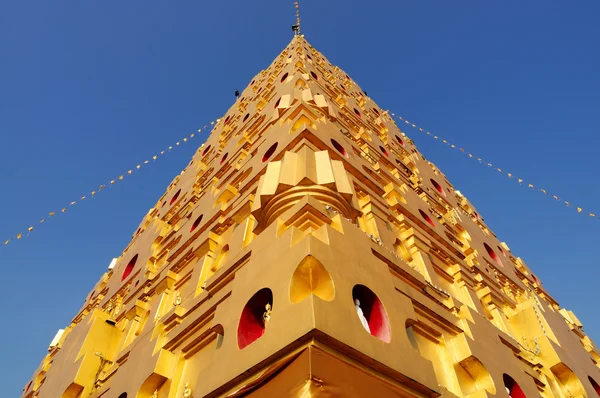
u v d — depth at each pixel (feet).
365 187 53.67
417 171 98.02
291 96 73.72
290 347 23.31
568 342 56.13
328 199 40.11
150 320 50.90
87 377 47.60
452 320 39.99
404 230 53.36
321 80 103.60
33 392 64.69
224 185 69.31
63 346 57.00
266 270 30.71
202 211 65.46
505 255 98.12
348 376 22.74
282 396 21.40
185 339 38.75
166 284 55.21
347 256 30.58
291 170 42.45
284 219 36.68
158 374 35.96
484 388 35.06
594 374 55.06
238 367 25.67
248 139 81.87
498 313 55.06
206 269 49.44
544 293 97.09
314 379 20.95
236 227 50.39
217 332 33.37
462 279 54.54
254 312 30.58
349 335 24.16
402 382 26.45
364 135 82.33
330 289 26.73
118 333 55.26
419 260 49.14
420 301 37.11
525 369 45.21
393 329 28.53
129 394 37.06
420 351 34.32
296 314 24.16
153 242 75.61
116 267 92.94
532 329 54.65
